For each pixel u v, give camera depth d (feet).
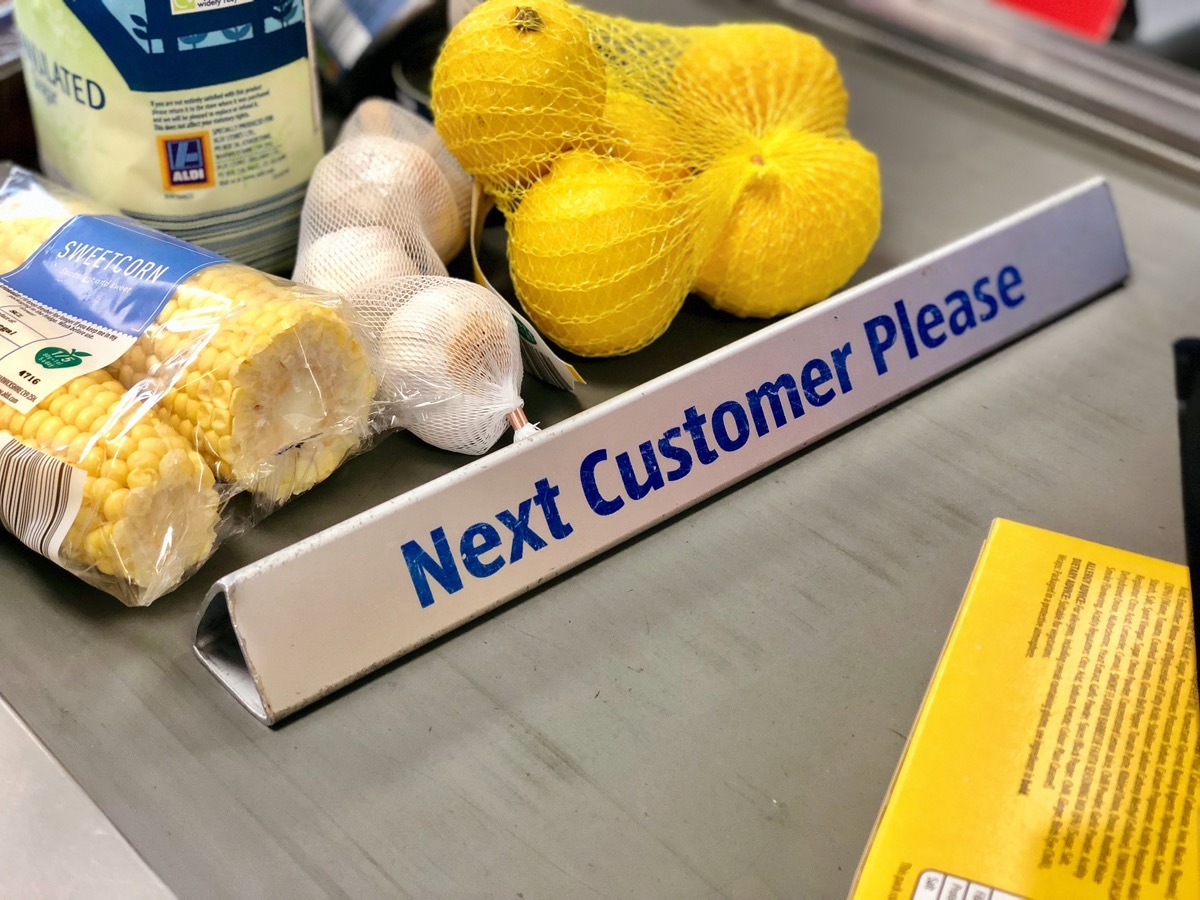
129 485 1.52
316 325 1.65
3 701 1.50
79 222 1.86
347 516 1.81
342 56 2.61
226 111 2.00
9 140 2.43
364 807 1.44
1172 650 1.65
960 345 2.24
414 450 1.95
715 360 1.90
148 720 1.51
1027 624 1.68
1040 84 3.14
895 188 2.78
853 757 1.53
